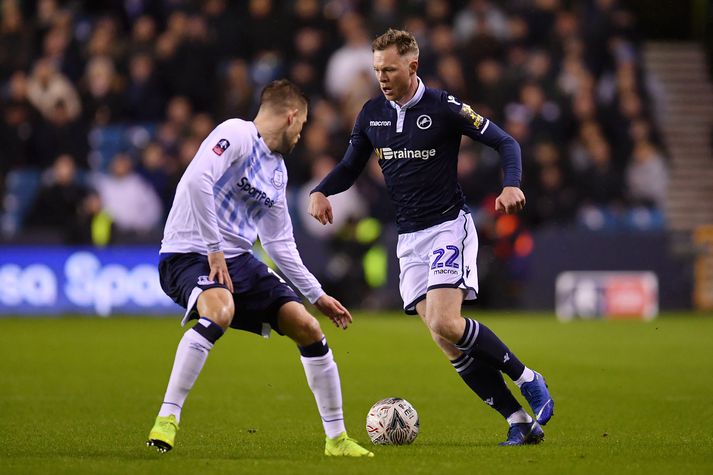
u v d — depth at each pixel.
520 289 65.88
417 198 24.27
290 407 30.45
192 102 72.75
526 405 31.50
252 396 32.72
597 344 48.91
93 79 71.44
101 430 25.69
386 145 24.39
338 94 72.12
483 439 24.83
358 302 65.00
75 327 55.03
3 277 61.34
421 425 27.31
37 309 61.66
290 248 23.14
